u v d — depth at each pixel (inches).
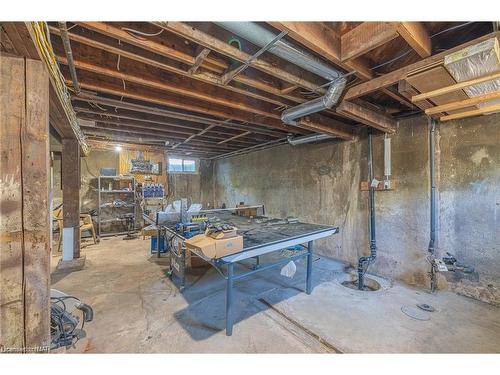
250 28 56.4
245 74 84.7
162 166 270.7
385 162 128.8
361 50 63.6
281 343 74.5
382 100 116.4
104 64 78.3
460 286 105.1
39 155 51.5
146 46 64.0
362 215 143.3
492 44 54.0
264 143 209.5
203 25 61.4
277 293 109.7
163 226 123.6
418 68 70.3
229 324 78.3
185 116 129.6
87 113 127.0
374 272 134.3
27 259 50.4
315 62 71.6
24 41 45.9
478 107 88.3
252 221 132.3
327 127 132.0
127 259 157.9
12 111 49.6
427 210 113.6
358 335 78.3
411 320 86.7
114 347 72.1
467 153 101.8
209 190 311.3
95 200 234.4
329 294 108.7
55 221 196.4
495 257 95.0
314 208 176.7
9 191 49.1
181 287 111.0
